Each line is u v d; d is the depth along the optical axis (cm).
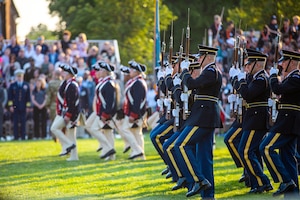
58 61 4741
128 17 6325
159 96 2725
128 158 3444
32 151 3819
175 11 5772
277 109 2381
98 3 6344
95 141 4450
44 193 2472
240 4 4831
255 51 2434
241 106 2512
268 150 2334
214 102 2298
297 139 2631
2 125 4541
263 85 2388
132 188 2561
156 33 3781
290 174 2361
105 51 4769
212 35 4509
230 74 2431
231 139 2611
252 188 2467
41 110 4584
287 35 4294
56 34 7306
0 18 6519
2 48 4747
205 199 2314
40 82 4575
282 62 2336
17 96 4538
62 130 3478
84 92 4456
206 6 5134
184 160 2286
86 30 6438
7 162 3347
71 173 2945
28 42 4769
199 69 2347
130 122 3416
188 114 2323
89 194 2447
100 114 3416
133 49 6319
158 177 2806
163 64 2662
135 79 3434
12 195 2427
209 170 2311
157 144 2677
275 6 4700
